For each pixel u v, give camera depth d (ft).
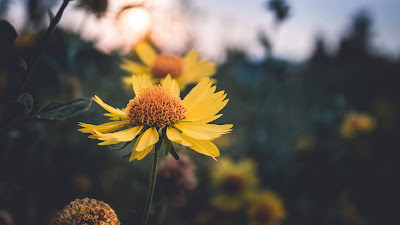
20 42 5.65
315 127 15.07
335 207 13.16
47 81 6.71
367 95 21.67
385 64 24.54
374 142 14.96
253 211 11.10
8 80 3.10
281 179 13.60
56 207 6.55
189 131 4.23
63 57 6.83
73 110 3.11
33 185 6.28
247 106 16.94
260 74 15.80
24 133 6.15
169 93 4.67
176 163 6.83
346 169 13.67
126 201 7.14
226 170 11.39
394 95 21.18
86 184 7.05
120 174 7.98
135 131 4.18
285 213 11.49
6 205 5.75
